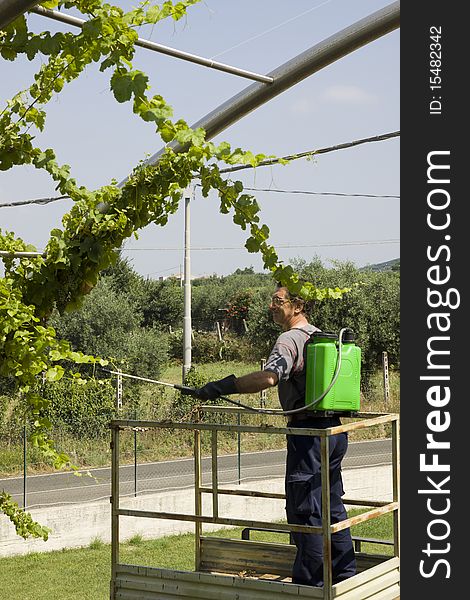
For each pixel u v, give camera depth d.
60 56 4.31
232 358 45.34
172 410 25.67
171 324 55.66
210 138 6.56
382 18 5.84
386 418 5.55
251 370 41.69
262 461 24.36
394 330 39.31
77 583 13.92
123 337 37.31
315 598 4.79
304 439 5.47
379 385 36.06
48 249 4.51
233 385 5.13
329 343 5.41
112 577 5.35
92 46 3.90
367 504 5.78
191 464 23.88
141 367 37.62
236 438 26.55
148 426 5.16
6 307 3.77
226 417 26.34
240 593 4.99
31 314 3.84
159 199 4.54
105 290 38.69
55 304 4.58
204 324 58.66
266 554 6.22
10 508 4.47
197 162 4.21
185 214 29.77
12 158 4.35
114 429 5.36
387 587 5.54
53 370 3.85
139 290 54.09
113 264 4.59
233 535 17.77
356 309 39.38
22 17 4.05
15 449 22.83
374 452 25.41
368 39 5.94
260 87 6.15
